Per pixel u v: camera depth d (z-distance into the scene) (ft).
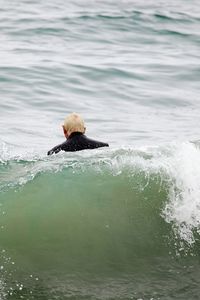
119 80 179.22
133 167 78.79
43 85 167.32
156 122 144.36
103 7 297.94
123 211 72.38
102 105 156.97
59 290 61.36
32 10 280.10
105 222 70.74
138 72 188.75
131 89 172.45
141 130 136.77
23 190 74.95
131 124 141.79
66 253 66.49
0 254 65.51
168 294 61.36
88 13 275.39
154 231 70.13
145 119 146.72
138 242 68.69
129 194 74.64
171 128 139.23
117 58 204.64
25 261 64.95
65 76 176.96
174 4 323.98
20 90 161.07
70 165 80.23
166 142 126.00
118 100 162.40
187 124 143.33
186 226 70.74
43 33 235.20
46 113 146.51
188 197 73.10
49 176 77.51
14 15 265.34
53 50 210.18
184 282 63.31
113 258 66.49
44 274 63.52
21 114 143.64
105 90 169.58
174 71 193.26
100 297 60.64
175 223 71.10
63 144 88.79
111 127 138.51
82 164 80.38
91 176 77.46
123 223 70.85
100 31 245.65
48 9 285.02
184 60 208.23
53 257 65.87
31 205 72.38
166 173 76.74
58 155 85.66
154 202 73.51
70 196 74.02
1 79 168.25
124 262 66.13
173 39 242.78
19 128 132.67
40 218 70.54
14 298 59.52
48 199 73.41
